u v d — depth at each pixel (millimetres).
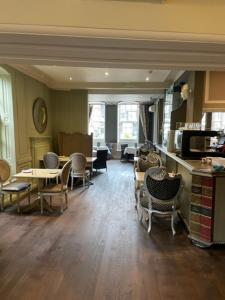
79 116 7160
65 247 2883
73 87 6773
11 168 4551
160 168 3102
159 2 854
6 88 4547
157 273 2379
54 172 4293
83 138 7125
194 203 2936
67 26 849
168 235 3236
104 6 850
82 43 931
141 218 3713
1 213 4031
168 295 2066
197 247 2912
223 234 2842
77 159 5613
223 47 947
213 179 2748
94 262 2566
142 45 938
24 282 2230
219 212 2809
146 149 6031
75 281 2244
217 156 3467
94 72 5480
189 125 3801
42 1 835
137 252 2781
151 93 7027
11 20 836
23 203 4566
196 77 4023
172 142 4379
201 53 1021
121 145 10578
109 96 8602
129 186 5918
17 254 2719
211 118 4570
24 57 1102
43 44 945
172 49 978
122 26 862
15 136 4703
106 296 2047
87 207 4352
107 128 10797
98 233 3277
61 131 7180
